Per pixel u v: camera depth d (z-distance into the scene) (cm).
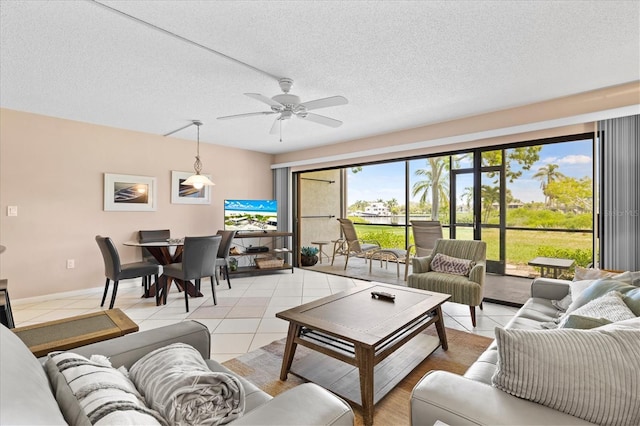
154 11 187
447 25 203
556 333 99
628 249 294
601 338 95
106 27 203
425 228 449
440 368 228
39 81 288
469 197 427
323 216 761
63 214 411
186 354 121
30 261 388
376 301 244
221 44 224
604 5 183
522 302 370
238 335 292
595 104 312
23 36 213
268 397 128
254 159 632
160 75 275
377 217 693
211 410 96
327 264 680
